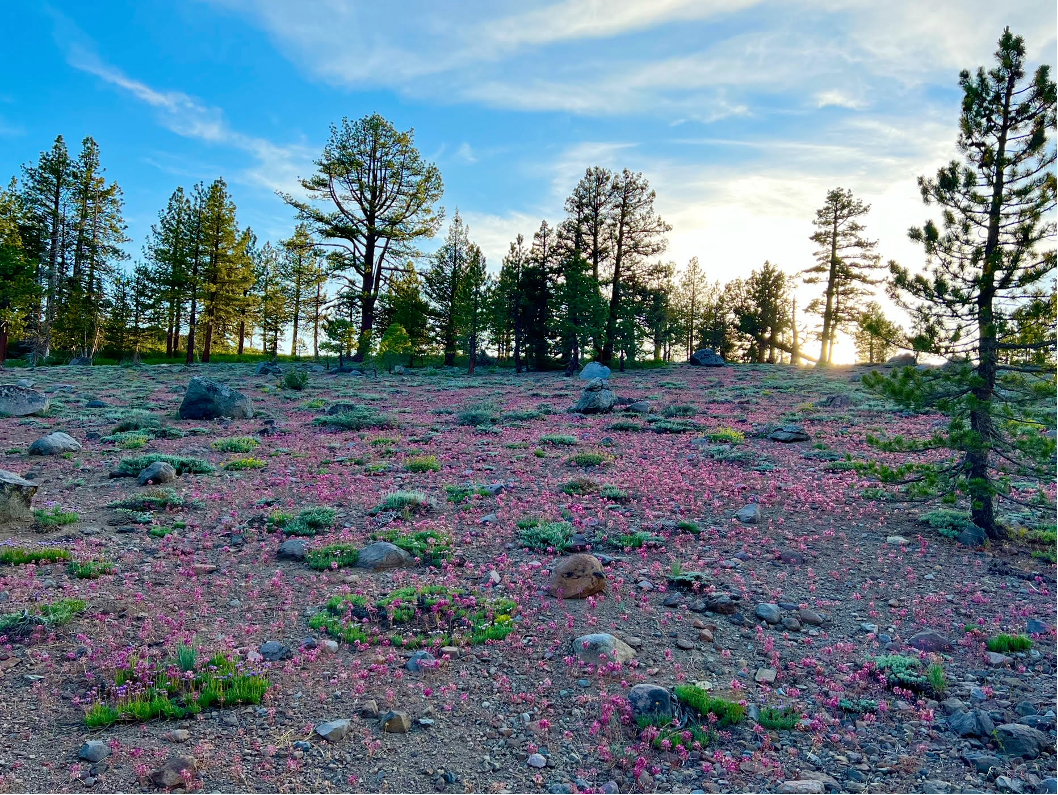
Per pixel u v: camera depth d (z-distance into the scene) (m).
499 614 8.03
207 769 5.00
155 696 5.99
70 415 24.42
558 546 10.52
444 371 56.28
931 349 10.71
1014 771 5.11
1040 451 9.56
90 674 6.44
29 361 56.41
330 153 56.12
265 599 8.52
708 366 61.78
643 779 4.98
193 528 11.50
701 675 6.72
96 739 5.39
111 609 7.96
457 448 19.45
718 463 16.75
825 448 18.55
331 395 34.81
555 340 61.81
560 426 23.73
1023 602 8.51
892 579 9.41
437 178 57.94
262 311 74.56
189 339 59.75
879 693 6.39
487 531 11.50
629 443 19.94
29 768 4.97
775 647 7.38
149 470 14.53
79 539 10.48
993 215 10.62
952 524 11.45
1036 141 10.26
